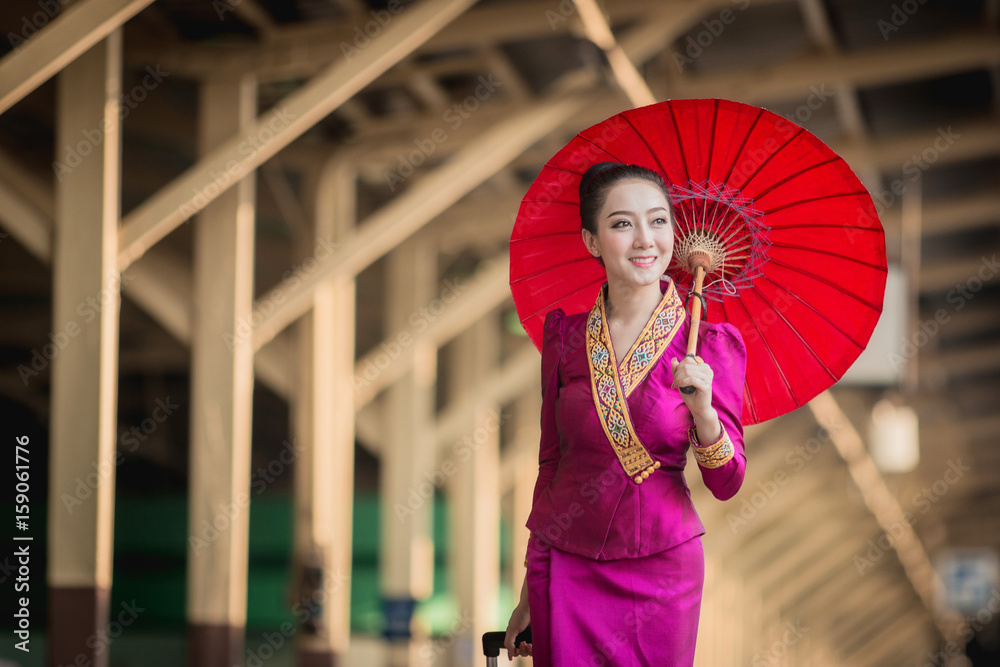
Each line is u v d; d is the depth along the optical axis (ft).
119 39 44.68
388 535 82.69
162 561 90.58
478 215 82.99
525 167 77.61
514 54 62.13
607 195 11.95
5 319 83.51
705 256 12.53
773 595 164.45
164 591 90.07
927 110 74.08
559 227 13.08
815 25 61.41
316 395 67.56
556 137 72.33
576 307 13.34
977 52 61.87
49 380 84.58
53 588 44.60
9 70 36.04
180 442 92.38
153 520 90.89
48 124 61.82
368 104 67.92
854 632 205.98
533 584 11.92
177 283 69.10
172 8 54.24
